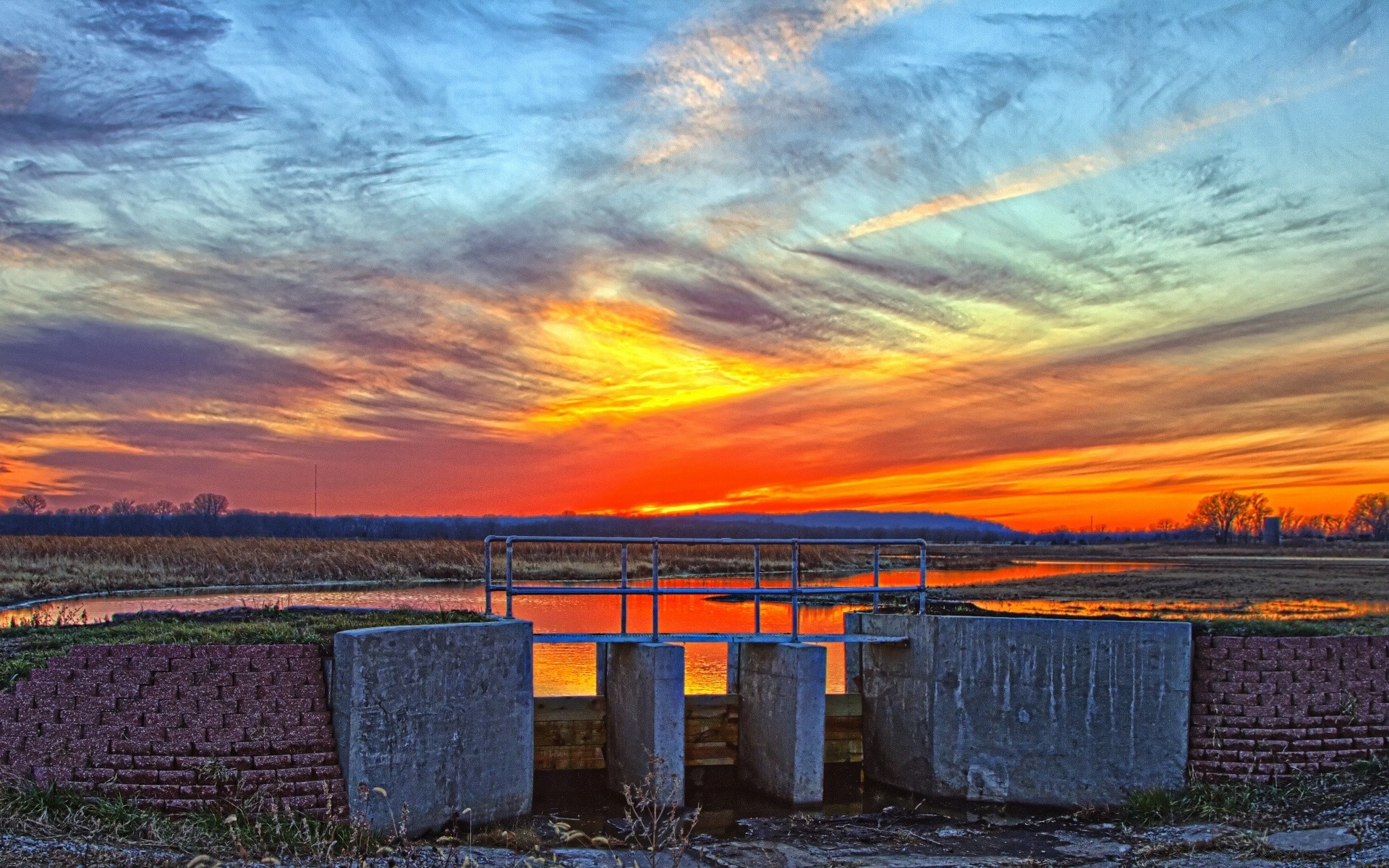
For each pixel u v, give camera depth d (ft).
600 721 46.42
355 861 27.48
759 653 45.93
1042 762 41.19
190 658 32.40
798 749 42.39
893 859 33.58
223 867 25.13
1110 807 40.01
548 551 194.59
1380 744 39.47
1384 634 42.68
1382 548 351.05
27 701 30.78
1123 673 40.40
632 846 35.55
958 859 33.58
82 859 24.64
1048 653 41.27
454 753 35.58
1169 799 38.09
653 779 36.55
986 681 42.19
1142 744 40.09
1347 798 36.11
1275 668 40.01
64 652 33.40
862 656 48.52
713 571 178.81
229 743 32.04
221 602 100.48
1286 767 38.86
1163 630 40.11
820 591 45.88
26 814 28.02
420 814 34.19
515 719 38.27
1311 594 126.31
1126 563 239.09
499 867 29.19
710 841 36.29
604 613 104.06
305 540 183.83
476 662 36.63
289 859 27.48
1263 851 31.45
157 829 28.48
